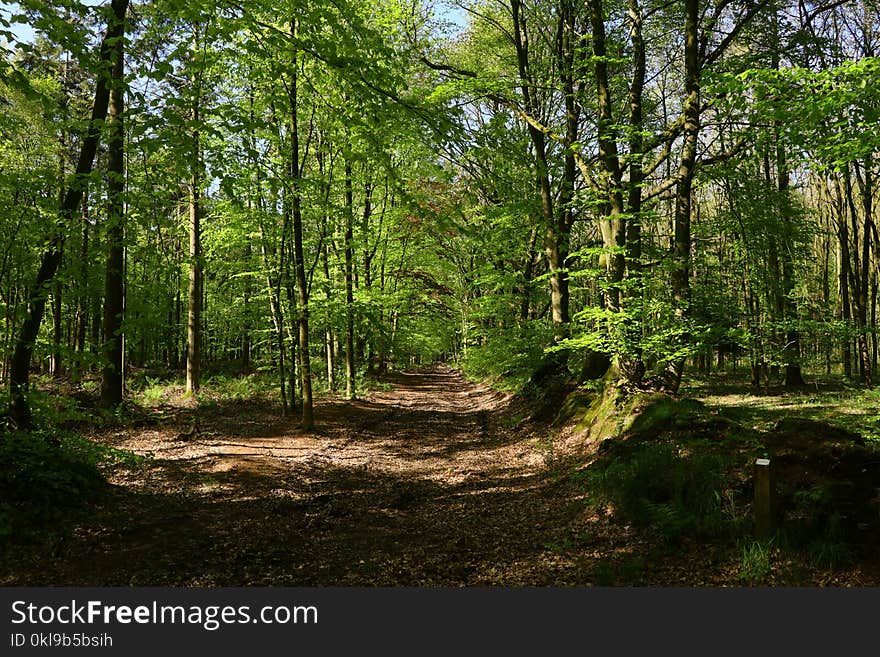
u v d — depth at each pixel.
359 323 20.53
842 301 19.38
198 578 5.18
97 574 5.12
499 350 16.78
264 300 17.86
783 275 17.31
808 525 4.95
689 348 9.38
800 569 4.67
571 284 17.25
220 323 27.70
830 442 5.79
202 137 8.19
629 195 11.33
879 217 23.41
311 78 12.03
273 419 14.77
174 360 30.95
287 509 7.50
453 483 9.09
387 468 10.23
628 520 6.14
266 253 15.05
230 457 10.15
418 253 27.47
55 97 15.61
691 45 10.59
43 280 7.23
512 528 6.68
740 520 5.32
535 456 10.41
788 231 14.91
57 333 19.62
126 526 6.29
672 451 6.95
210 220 17.17
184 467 9.27
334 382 21.78
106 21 6.75
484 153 7.62
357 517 7.29
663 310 9.75
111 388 13.47
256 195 13.02
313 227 16.45
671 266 10.02
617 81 12.73
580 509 6.89
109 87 6.79
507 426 13.93
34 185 6.88
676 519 5.59
